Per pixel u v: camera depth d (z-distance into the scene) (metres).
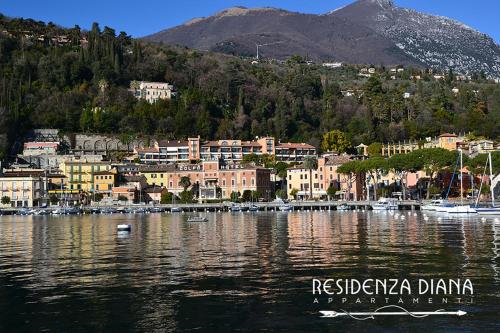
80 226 146.88
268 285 56.84
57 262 72.75
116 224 154.62
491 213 167.75
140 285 57.22
